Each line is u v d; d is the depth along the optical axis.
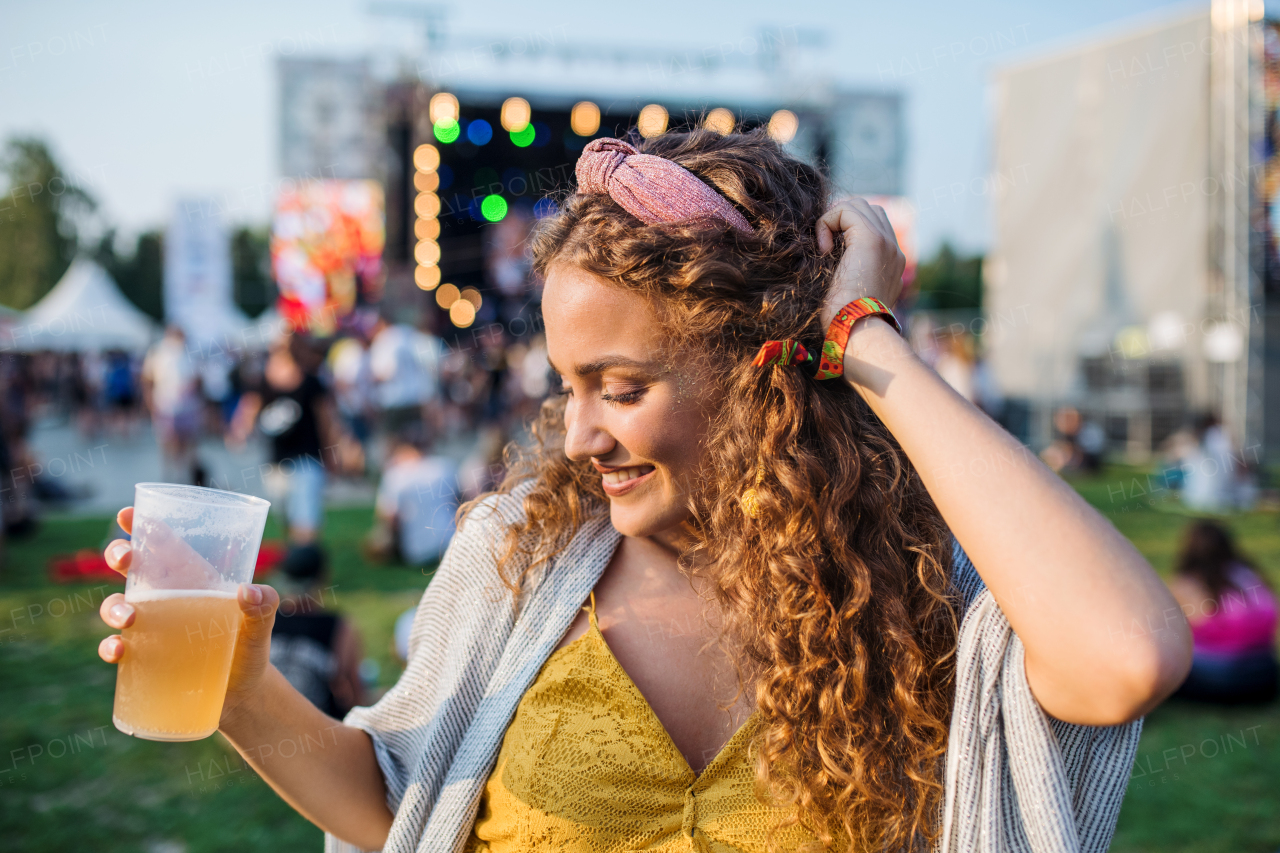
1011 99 11.95
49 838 2.80
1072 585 0.78
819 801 0.95
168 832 2.85
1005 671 0.88
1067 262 11.57
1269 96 9.87
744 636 1.02
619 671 1.02
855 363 0.95
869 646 1.00
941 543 1.04
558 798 0.97
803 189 1.13
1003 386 12.45
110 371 14.79
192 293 13.57
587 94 11.32
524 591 1.10
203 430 13.66
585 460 1.13
